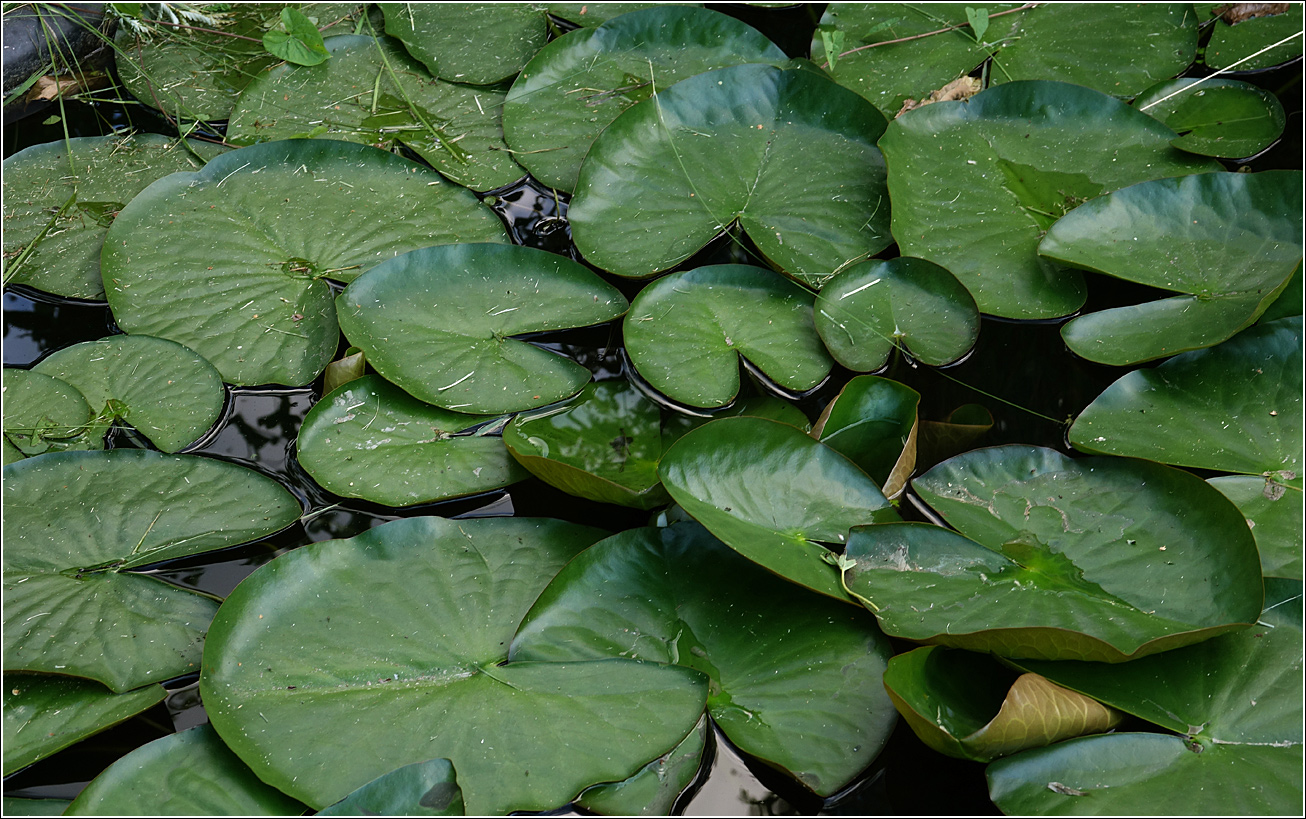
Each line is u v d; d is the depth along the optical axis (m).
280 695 2.35
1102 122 2.58
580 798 2.33
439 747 2.34
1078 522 2.40
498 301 2.51
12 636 2.38
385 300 2.50
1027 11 2.69
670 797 2.33
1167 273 2.49
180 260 2.53
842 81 2.65
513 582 2.39
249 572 2.41
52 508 2.42
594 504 2.44
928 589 2.37
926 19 2.69
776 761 2.33
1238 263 2.49
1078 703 2.33
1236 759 2.33
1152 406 2.45
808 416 2.46
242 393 2.48
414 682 2.36
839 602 2.38
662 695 2.35
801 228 2.54
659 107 2.59
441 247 2.51
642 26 2.68
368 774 2.33
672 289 2.51
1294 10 2.66
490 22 2.71
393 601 2.38
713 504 2.39
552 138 2.62
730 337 2.49
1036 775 2.32
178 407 2.46
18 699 2.36
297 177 2.58
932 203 2.54
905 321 2.49
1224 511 2.38
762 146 2.59
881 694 2.35
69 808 2.32
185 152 2.62
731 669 2.36
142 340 2.49
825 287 2.50
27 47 2.66
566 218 2.58
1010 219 2.54
